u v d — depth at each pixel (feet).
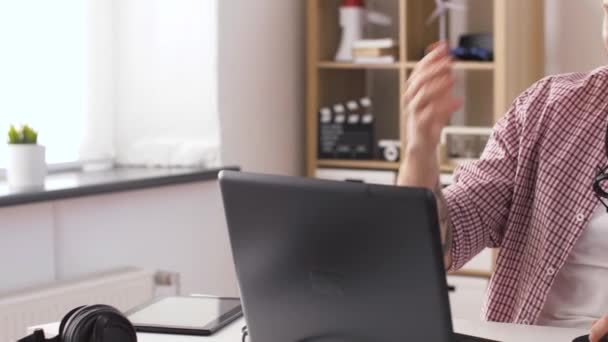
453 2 13.14
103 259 10.85
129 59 12.48
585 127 6.44
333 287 4.22
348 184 4.06
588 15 12.80
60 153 11.81
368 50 13.07
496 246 6.76
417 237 3.92
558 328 5.75
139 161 12.48
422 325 4.04
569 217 6.34
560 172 6.42
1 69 11.02
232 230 4.50
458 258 6.38
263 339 4.60
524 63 12.60
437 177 5.35
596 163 6.33
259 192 4.33
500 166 6.70
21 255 9.84
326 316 4.30
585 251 6.33
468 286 12.30
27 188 9.91
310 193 4.15
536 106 6.67
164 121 12.37
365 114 14.20
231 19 12.32
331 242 4.16
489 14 13.30
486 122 13.53
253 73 12.83
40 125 11.51
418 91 5.10
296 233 4.25
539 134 6.56
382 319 4.12
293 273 4.34
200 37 12.10
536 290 6.39
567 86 6.63
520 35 12.44
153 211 11.43
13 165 10.02
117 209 10.98
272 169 13.32
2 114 11.05
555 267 6.33
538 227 6.45
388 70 14.24
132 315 6.08
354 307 4.19
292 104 13.75
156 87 12.36
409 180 5.27
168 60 12.29
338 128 13.34
